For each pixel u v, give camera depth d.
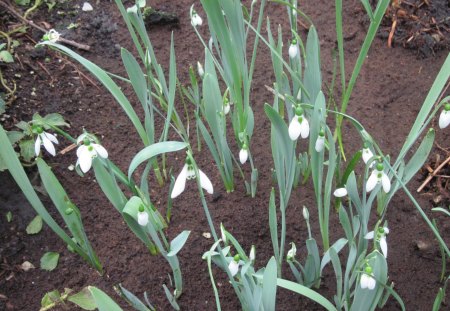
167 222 0.65
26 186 0.50
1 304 0.58
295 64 0.63
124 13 0.61
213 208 0.66
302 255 0.61
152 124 0.60
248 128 0.63
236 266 0.43
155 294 0.59
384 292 0.56
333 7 0.92
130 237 0.64
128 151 0.72
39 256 0.62
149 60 0.64
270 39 0.62
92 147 0.47
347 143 0.73
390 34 0.86
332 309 0.42
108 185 0.50
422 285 0.59
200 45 0.87
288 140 0.50
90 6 0.91
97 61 0.84
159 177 0.68
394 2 0.88
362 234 0.53
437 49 0.84
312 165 0.51
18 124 0.67
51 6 0.90
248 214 0.65
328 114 0.76
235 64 0.56
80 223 0.54
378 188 0.50
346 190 0.49
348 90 0.65
